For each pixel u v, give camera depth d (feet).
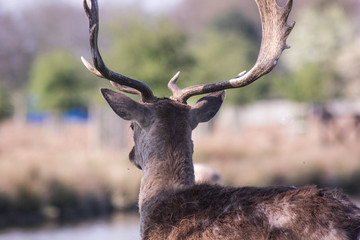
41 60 359.05
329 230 36.52
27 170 162.61
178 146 46.29
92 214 158.61
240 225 39.09
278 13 47.06
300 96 344.69
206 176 67.10
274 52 46.80
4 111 313.94
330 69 385.50
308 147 269.64
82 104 400.67
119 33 221.25
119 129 265.75
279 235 37.65
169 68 213.25
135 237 124.47
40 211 153.17
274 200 38.99
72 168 172.14
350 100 387.96
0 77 560.20
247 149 236.43
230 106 373.81
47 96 348.18
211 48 316.40
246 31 529.45
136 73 207.72
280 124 380.99
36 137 327.67
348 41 429.79
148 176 46.21
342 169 213.87
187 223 41.16
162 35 215.51
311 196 38.22
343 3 525.75
